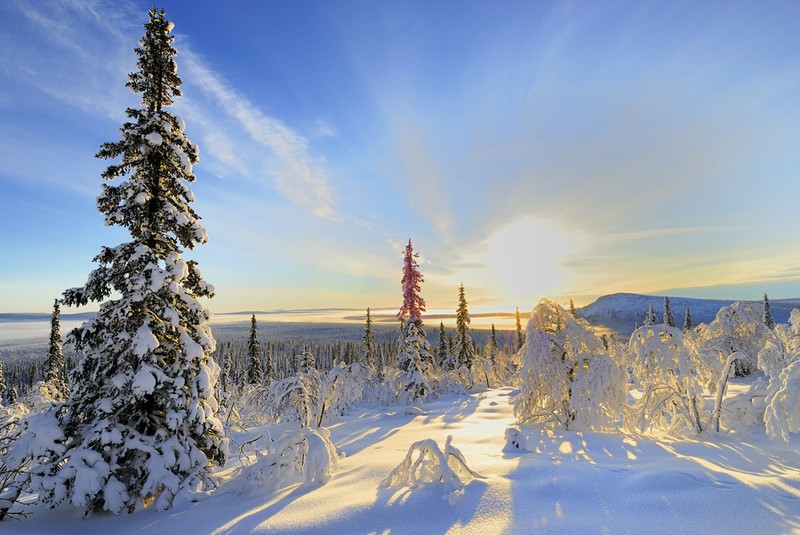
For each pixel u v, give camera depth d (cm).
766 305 4847
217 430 837
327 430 845
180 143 912
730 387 1803
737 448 832
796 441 861
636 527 465
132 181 852
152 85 902
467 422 1395
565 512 509
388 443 1079
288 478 779
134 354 746
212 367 878
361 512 554
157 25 912
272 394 1467
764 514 474
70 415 772
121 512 707
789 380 799
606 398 1123
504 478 629
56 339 3036
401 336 2402
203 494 737
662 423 1071
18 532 635
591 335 1254
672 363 1045
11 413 1344
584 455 816
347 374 1638
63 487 663
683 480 570
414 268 2455
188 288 911
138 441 741
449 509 537
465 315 3688
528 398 1288
